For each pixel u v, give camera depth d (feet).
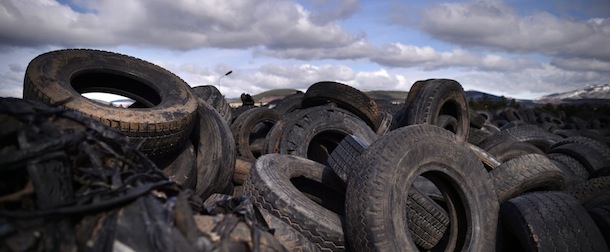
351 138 15.25
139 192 6.04
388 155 12.30
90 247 5.23
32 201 5.63
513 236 13.65
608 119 66.54
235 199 8.39
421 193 14.69
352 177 12.52
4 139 5.92
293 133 22.58
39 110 6.50
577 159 23.38
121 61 16.43
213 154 16.48
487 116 61.11
